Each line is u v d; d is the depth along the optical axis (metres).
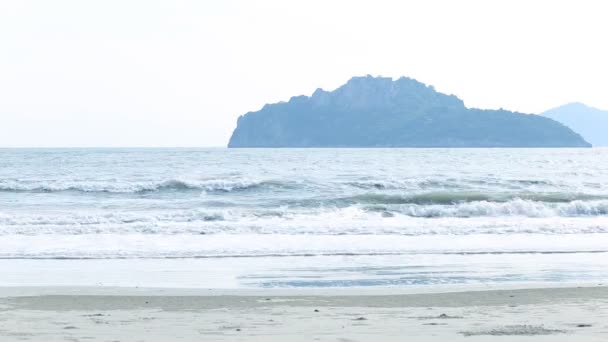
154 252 17.84
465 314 9.14
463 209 28.62
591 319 8.58
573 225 23.48
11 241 19.69
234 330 7.83
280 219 26.05
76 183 38.56
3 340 7.18
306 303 10.55
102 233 21.52
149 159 90.94
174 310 9.75
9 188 38.31
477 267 15.58
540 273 14.69
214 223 23.64
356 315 9.13
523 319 8.60
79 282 13.35
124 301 10.71
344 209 28.84
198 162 81.19
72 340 7.19
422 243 19.73
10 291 11.90
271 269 15.21
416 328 7.89
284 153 142.38
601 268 15.45
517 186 42.50
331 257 17.22
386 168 67.38
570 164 82.12
